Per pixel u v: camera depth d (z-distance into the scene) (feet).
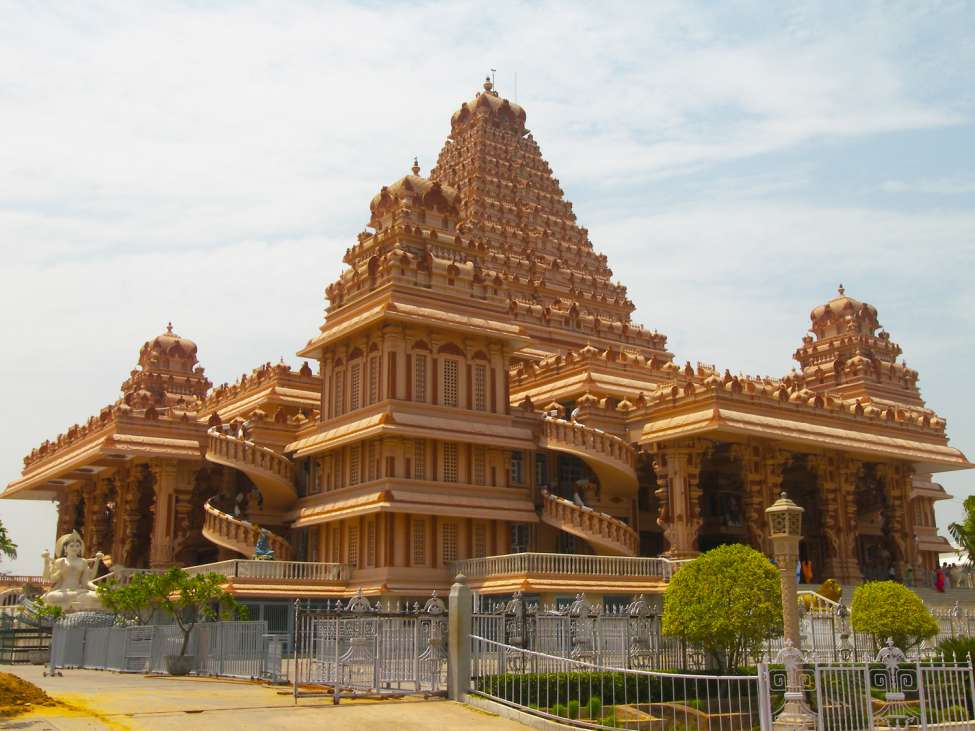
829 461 155.94
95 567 145.28
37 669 107.34
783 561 71.51
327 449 146.20
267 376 178.19
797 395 150.41
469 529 138.72
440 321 141.18
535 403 166.50
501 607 80.28
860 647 102.78
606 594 124.88
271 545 143.74
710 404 138.41
